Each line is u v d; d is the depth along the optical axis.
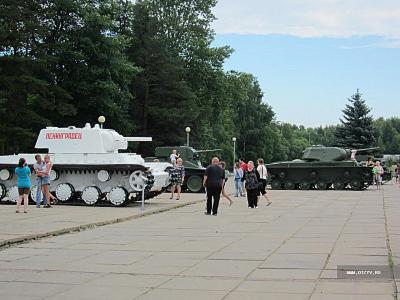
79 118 50.38
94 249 12.08
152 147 60.91
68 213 19.77
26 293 8.02
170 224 17.02
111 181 23.81
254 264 10.18
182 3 65.31
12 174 24.72
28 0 44.56
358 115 74.75
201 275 9.25
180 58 63.34
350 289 8.09
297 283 8.55
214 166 20.14
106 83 48.16
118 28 59.25
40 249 12.10
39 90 44.56
